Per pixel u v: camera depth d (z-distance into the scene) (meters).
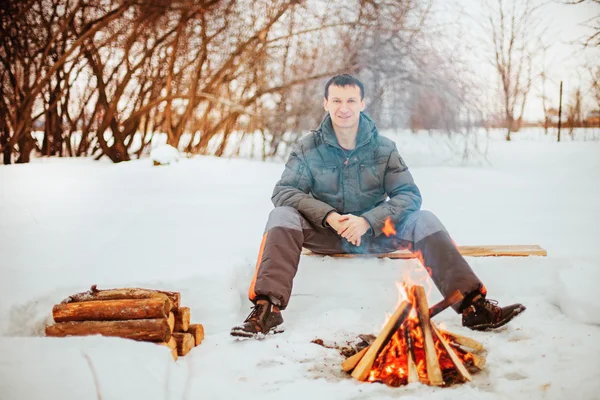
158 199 5.71
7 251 3.77
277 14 9.07
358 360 2.53
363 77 9.01
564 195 6.14
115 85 10.13
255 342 2.83
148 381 2.28
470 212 5.22
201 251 3.77
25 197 5.81
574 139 16.14
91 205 5.35
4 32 8.48
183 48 9.45
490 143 13.31
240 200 5.69
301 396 2.29
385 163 3.42
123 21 9.09
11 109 9.11
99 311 2.62
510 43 19.66
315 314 3.26
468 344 2.64
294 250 3.07
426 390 2.32
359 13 8.91
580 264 3.46
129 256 3.65
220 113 9.89
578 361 2.49
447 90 9.05
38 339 2.52
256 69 9.48
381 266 3.55
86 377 2.24
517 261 3.51
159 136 10.72
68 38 9.16
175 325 2.74
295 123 9.48
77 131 10.98
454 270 2.96
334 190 3.44
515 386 2.32
